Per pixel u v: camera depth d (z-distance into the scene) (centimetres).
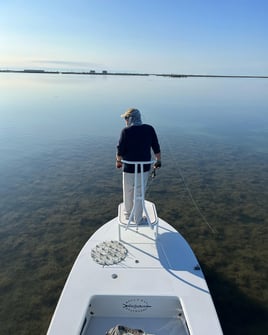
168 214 676
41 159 1051
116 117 1928
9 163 1004
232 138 1412
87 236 586
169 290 323
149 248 393
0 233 593
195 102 3008
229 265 503
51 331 276
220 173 938
